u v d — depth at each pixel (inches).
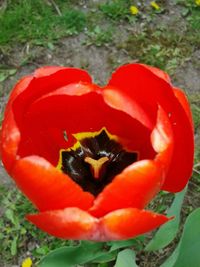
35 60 14.3
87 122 9.3
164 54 14.4
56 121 9.0
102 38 14.6
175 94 7.8
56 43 14.5
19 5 15.0
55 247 11.6
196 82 14.0
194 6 15.2
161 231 9.5
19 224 11.8
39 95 8.2
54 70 7.9
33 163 7.2
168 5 15.3
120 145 9.4
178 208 9.5
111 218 7.0
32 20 14.7
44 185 7.3
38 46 14.5
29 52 14.4
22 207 12.0
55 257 9.3
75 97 8.6
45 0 15.1
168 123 7.7
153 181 7.3
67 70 8.0
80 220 7.1
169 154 7.6
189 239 9.2
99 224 7.1
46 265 9.2
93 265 11.1
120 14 15.0
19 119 8.1
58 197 7.3
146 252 11.5
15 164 7.5
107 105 8.9
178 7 15.3
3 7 14.9
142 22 15.0
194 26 14.9
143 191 7.3
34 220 7.4
